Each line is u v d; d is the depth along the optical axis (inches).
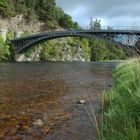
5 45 3814.0
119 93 395.9
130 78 432.1
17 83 762.8
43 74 1157.1
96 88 693.3
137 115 238.4
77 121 340.2
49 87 690.8
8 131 298.4
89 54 6294.3
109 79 971.3
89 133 287.1
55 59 5000.0
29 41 3882.9
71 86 730.8
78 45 5733.3
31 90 623.8
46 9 5728.3
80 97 537.3
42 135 285.7
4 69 1491.1
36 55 4547.2
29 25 5157.5
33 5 5423.2
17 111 399.5
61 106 441.1
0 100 485.4
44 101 485.1
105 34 3004.4
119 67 879.1
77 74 1226.6
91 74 1258.0
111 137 219.0
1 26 4264.3
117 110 285.9
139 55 437.4
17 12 4884.4
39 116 370.0
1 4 4468.5
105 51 6387.8
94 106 434.6
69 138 275.4
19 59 4013.3
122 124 241.0
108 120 278.8
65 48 5295.3
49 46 4877.0
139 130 209.3
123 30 2723.9
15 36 4512.8
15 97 521.0
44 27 5565.9
